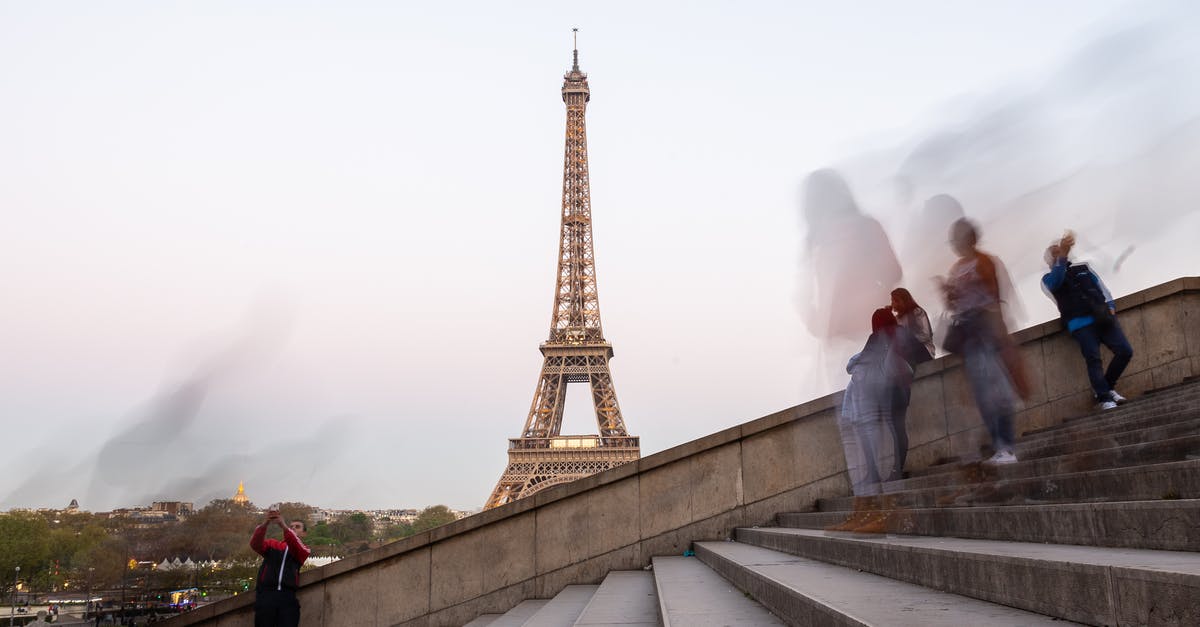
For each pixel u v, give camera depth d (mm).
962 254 9805
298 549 15477
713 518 17422
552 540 17438
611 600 11836
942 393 15328
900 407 12078
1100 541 6258
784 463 17609
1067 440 13047
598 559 17312
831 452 17562
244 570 60438
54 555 122188
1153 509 5746
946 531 8805
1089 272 15430
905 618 5039
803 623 6348
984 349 10312
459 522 17562
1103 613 4535
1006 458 10492
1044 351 17531
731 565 10570
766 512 17422
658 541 17344
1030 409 17125
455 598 17344
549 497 17547
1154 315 18391
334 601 17516
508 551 17438
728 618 7402
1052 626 4684
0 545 116688
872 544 8062
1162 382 18078
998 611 5312
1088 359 15430
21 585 122188
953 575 6316
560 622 11266
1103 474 7648
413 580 17469
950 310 10516
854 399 10461
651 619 9711
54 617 87938
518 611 15492
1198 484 6438
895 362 10789
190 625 17781
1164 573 4059
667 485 17562
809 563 9758
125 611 43188
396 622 17344
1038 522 7055
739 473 17578
